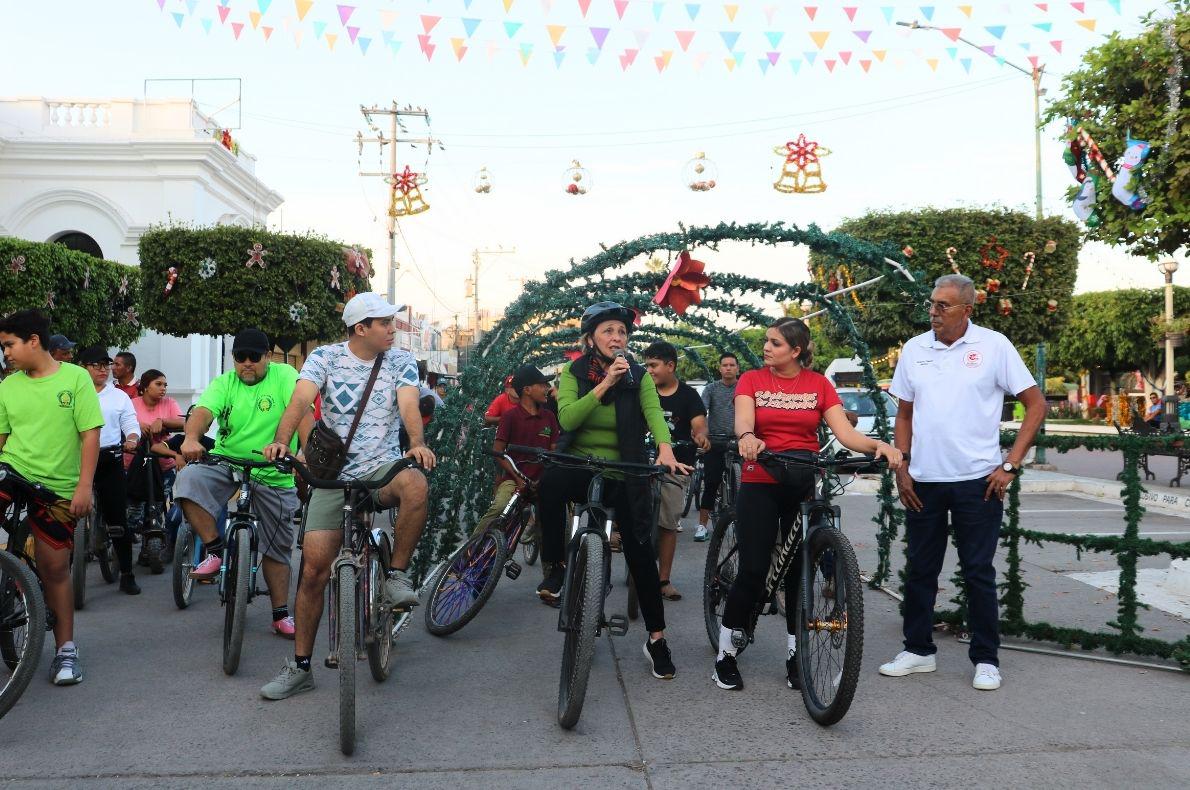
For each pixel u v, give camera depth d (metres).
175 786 3.05
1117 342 37.34
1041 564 7.12
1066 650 4.68
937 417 4.25
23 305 13.68
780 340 4.10
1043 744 3.39
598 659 4.63
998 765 3.20
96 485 6.08
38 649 3.67
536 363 11.65
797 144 10.56
